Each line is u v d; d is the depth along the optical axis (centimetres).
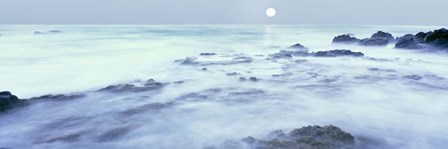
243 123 855
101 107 984
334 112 953
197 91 1204
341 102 1062
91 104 1013
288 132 747
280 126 829
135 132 788
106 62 2083
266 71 1661
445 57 2302
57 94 1113
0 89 1285
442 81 1413
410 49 2731
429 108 997
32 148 698
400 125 836
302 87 1280
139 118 887
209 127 824
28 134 771
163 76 1541
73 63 2050
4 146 707
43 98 1055
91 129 801
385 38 3288
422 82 1388
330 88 1262
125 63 2031
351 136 671
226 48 3150
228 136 761
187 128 820
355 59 2138
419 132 787
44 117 888
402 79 1455
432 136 763
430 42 2670
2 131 788
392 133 779
